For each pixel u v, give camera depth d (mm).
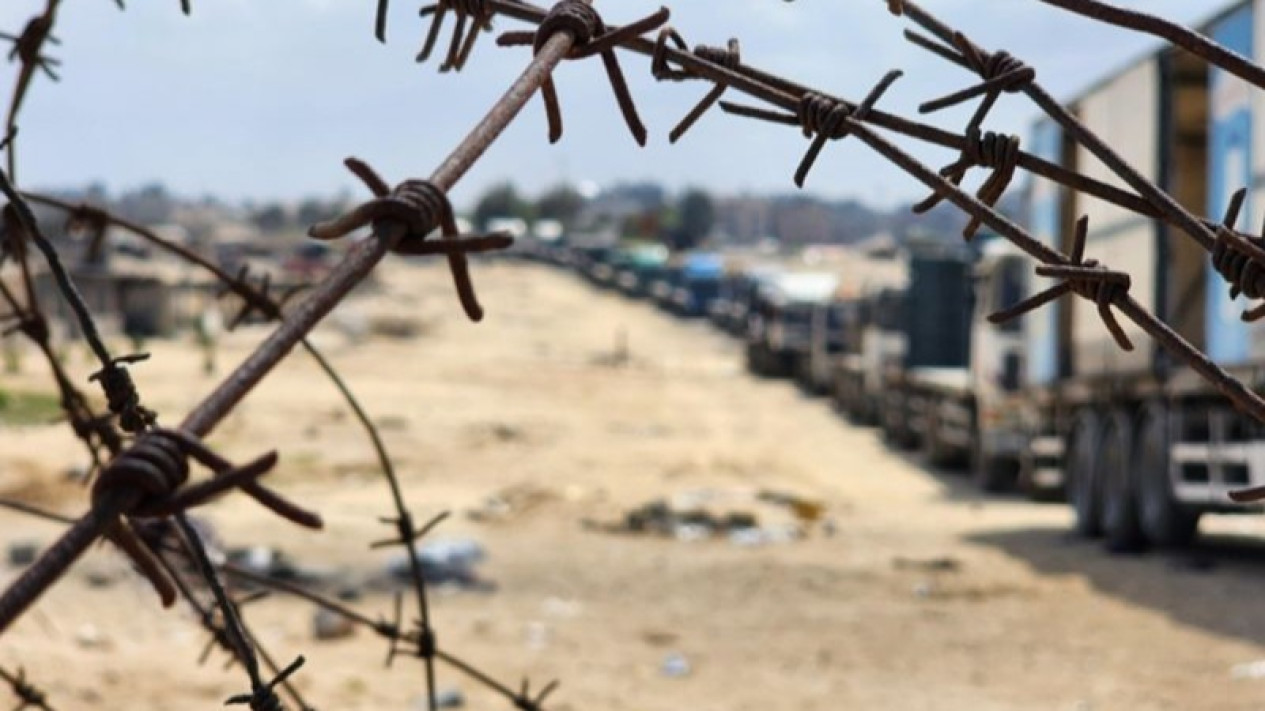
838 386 47812
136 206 158750
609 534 21203
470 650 13023
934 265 37031
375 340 68062
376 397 43719
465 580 16281
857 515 24391
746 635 14039
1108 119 19344
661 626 14367
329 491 26078
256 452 31000
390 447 32656
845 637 14008
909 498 27641
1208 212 16344
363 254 1879
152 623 12492
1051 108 2410
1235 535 21562
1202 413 18297
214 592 2488
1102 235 19906
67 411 3600
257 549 17172
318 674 11570
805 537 21234
